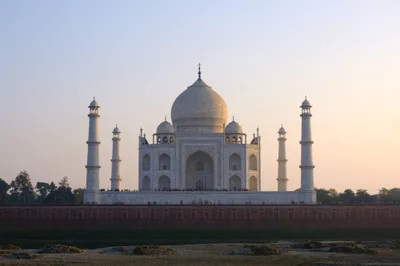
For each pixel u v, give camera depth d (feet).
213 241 500.33
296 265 330.34
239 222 576.61
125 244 479.41
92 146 612.70
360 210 581.53
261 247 380.78
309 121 619.26
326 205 581.53
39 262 327.47
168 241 501.56
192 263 331.77
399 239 510.17
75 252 379.14
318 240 501.97
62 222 572.10
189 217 575.38
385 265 328.08
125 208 575.38
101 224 572.51
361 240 502.79
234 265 328.49
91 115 616.39
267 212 579.48
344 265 328.49
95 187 609.01
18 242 495.41
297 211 579.89
